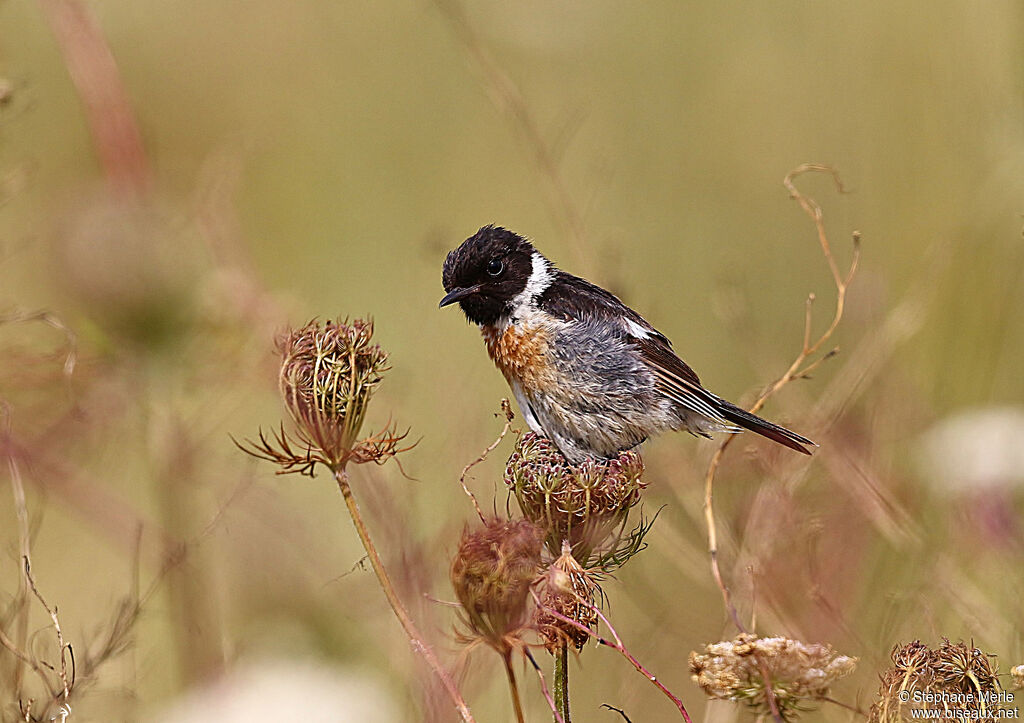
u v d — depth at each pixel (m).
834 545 10.04
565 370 10.01
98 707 8.48
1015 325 12.07
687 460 10.68
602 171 13.38
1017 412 10.61
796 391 11.48
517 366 10.16
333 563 9.79
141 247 9.63
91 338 9.59
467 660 7.88
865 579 9.96
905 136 14.25
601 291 10.47
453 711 7.61
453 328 13.20
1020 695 8.41
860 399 11.30
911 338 12.34
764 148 14.98
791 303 14.09
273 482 10.41
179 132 14.77
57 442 9.56
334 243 14.78
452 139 15.40
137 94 14.81
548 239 14.55
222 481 9.88
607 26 15.56
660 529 10.36
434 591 8.73
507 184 15.05
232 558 9.80
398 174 15.25
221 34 15.48
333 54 15.77
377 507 9.17
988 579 10.02
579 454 9.94
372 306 14.12
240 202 14.62
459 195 15.14
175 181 13.05
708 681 6.41
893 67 14.52
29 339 9.99
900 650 6.63
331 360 6.40
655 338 10.23
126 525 9.77
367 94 15.59
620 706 9.79
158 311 9.59
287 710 7.58
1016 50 12.79
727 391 13.60
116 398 9.55
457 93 15.45
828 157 14.70
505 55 15.45
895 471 10.98
